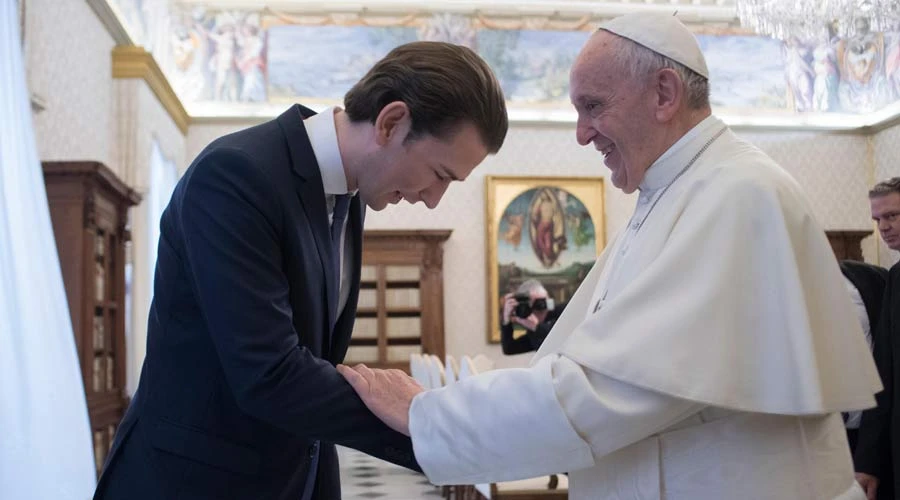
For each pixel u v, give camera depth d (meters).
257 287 1.75
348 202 2.08
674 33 2.00
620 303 1.79
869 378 1.81
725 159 1.96
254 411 1.76
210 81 14.38
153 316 1.95
